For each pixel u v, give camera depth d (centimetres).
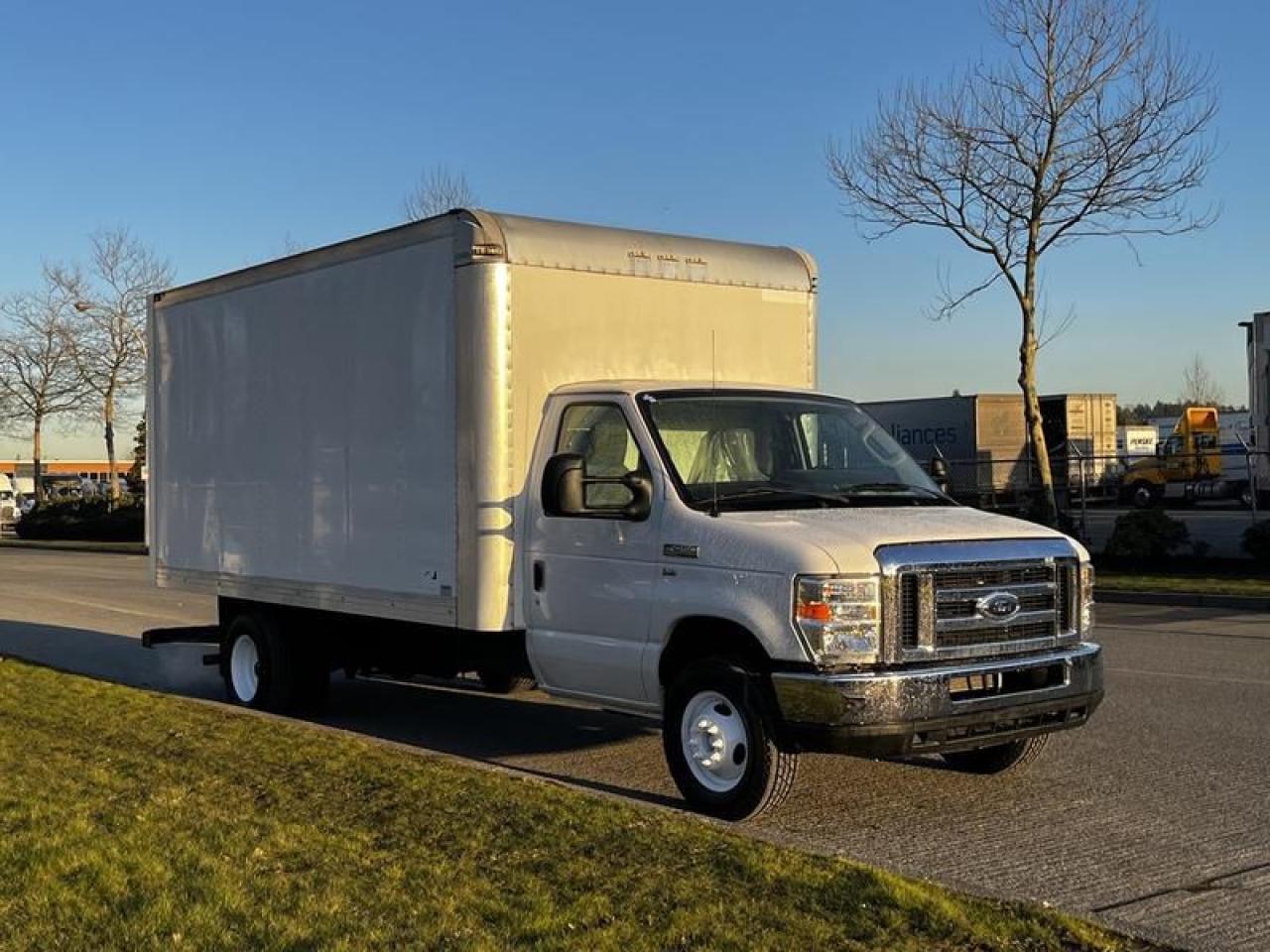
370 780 693
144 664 1373
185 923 475
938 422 3719
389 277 856
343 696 1131
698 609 670
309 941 455
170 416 1130
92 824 607
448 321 802
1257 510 3130
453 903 493
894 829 666
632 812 622
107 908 491
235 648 1066
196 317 1085
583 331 808
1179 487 4447
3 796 666
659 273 841
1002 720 651
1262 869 593
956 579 646
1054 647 677
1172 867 597
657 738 928
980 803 716
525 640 792
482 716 1028
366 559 884
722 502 697
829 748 622
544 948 448
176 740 815
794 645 626
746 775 654
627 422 735
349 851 562
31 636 1628
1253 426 2353
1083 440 4419
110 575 2802
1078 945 459
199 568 1089
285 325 971
